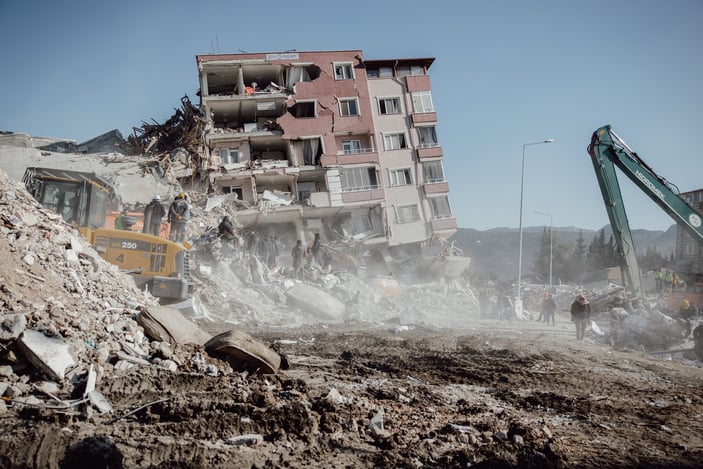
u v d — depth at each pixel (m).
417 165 52.03
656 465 5.50
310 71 52.84
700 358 17.88
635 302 24.38
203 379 7.10
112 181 33.69
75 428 5.20
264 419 5.79
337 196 49.12
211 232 24.53
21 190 10.66
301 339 14.89
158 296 13.98
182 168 42.16
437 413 7.21
